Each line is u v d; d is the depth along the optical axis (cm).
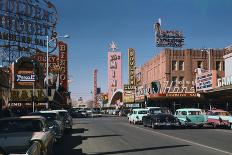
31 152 971
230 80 4538
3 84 3425
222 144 2133
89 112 10450
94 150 1891
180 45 8481
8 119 1414
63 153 1786
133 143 2211
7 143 1159
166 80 7750
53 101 5412
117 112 11681
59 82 7425
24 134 1288
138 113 4672
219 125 3697
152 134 2942
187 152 1761
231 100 5631
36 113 2319
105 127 4041
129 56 10588
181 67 7850
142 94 8344
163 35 8462
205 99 5906
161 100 6738
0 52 5694
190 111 3766
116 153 1752
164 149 1891
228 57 5231
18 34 5831
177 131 3303
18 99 5047
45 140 1245
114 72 16100
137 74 10400
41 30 6141
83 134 2995
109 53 16162
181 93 5884
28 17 5941
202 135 2817
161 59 8069
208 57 7825
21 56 5566
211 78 5206
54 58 7281
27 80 5275
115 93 14262
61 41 7812
